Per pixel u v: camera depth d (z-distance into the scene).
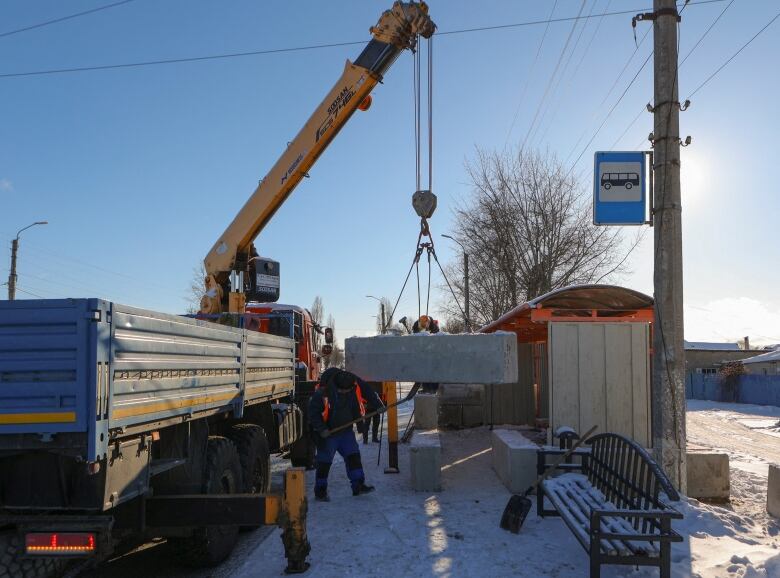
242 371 6.29
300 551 5.02
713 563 5.05
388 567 5.18
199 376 5.07
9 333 3.55
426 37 9.66
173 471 4.96
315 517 6.85
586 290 8.48
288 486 4.96
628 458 5.37
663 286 7.64
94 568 5.76
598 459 6.27
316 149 10.33
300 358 12.02
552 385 8.84
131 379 3.92
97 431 3.52
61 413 3.49
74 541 3.86
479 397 14.86
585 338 8.90
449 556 5.42
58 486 3.76
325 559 5.40
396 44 9.73
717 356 58.72
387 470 9.60
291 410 9.16
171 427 4.86
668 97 7.78
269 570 5.23
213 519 4.79
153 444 4.75
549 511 6.61
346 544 5.80
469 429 14.52
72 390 3.50
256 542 6.62
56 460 3.77
